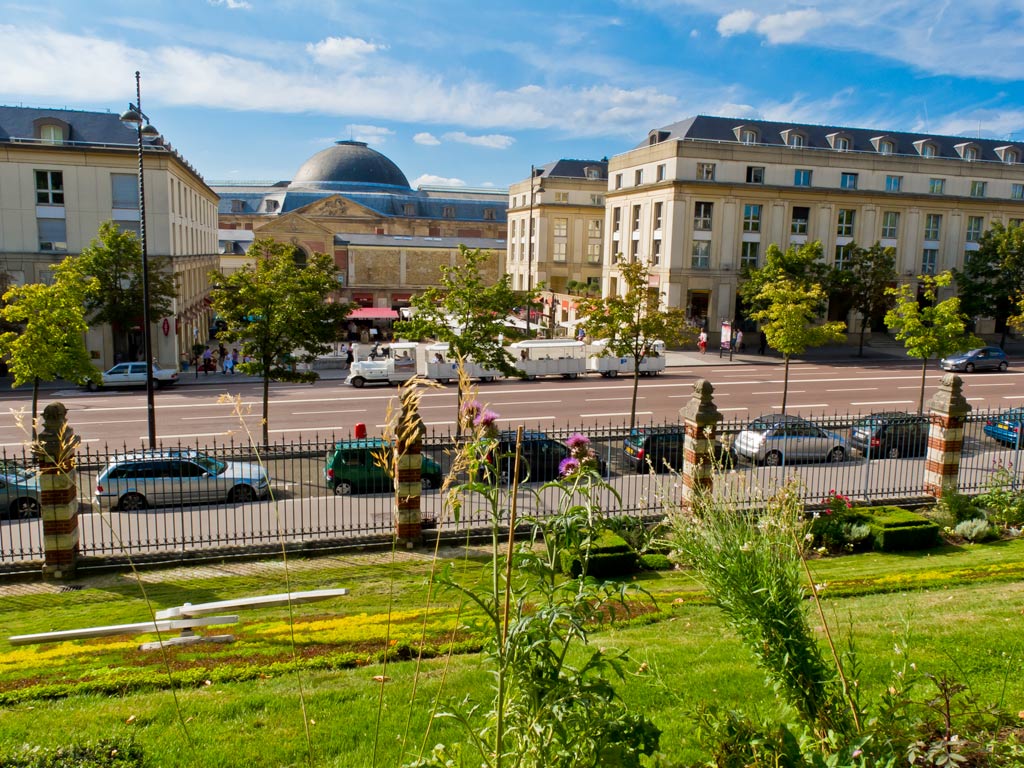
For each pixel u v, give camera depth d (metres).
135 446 24.89
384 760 5.73
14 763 5.63
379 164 108.62
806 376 41.84
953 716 4.64
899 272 58.22
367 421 29.55
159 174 41.91
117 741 6.10
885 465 19.05
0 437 25.66
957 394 17.33
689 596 11.13
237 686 7.73
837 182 55.97
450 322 30.89
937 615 9.09
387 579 13.23
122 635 10.23
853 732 4.20
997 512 16.45
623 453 21.48
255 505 17.80
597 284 74.50
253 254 26.03
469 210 104.25
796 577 4.46
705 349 51.47
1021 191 60.16
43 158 40.25
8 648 9.84
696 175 53.28
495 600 3.84
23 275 40.84
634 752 3.94
